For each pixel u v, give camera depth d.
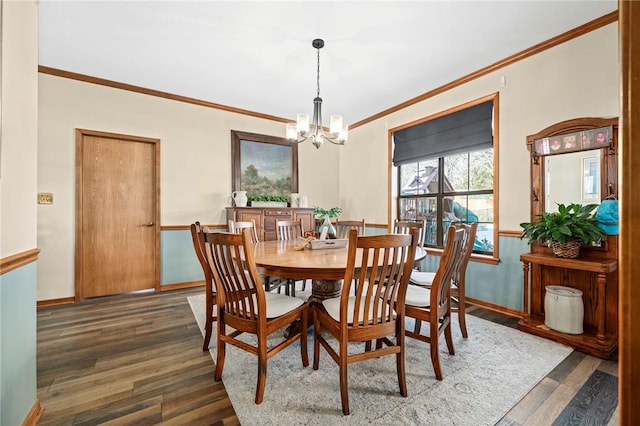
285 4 2.08
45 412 1.43
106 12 2.16
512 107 2.78
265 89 3.53
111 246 3.39
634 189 0.44
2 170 1.13
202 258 2.01
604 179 2.22
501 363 1.87
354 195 4.87
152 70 3.06
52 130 3.03
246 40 2.52
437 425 1.35
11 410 1.19
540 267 2.55
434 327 1.68
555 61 2.49
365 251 1.40
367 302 1.46
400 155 4.06
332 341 2.22
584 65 2.32
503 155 2.85
